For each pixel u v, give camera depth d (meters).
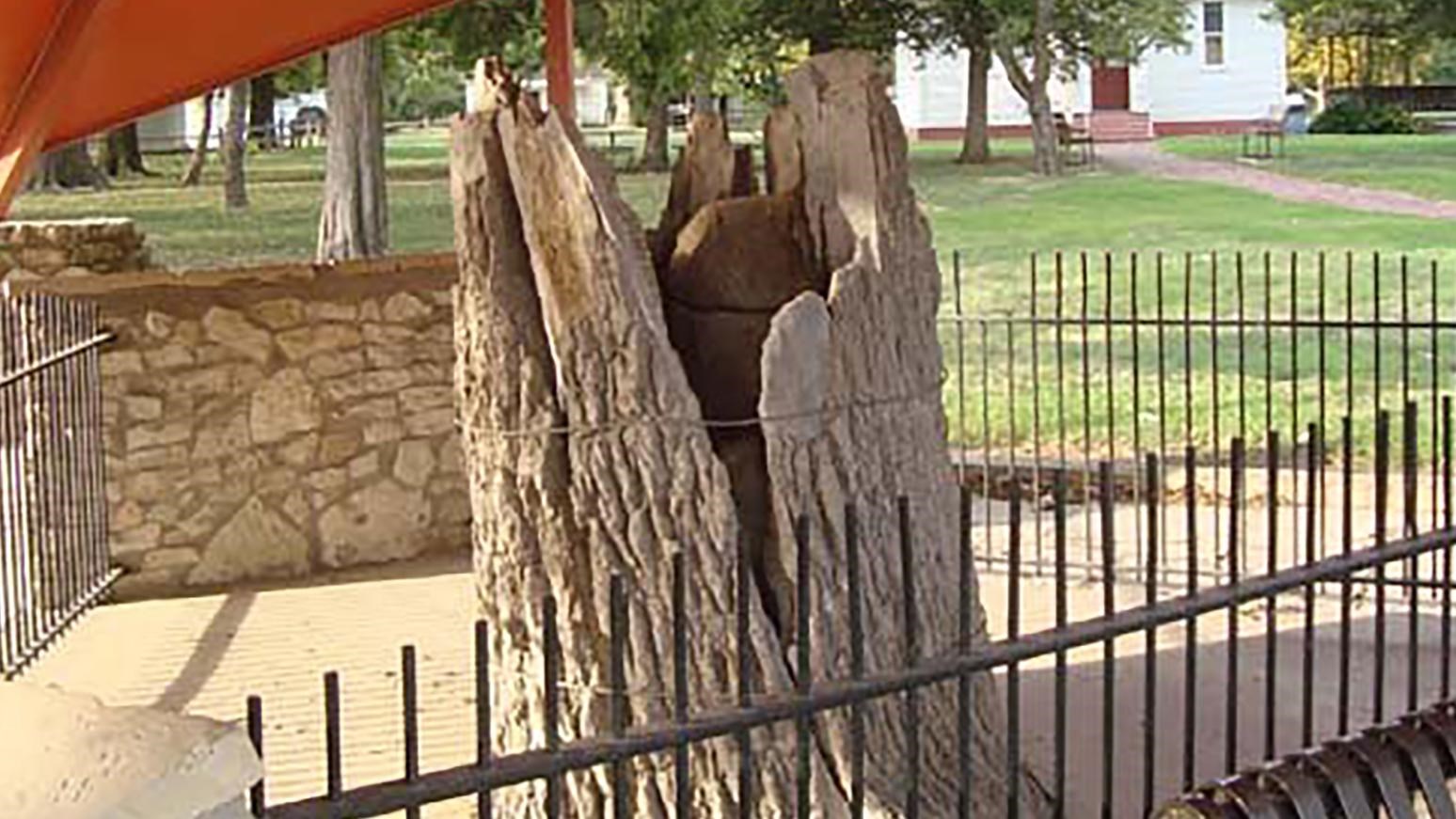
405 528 8.44
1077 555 7.78
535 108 4.05
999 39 28.55
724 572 3.96
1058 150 29.11
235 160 24.42
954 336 13.15
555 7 7.59
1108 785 3.44
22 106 4.26
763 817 3.91
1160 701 5.69
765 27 23.66
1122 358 12.66
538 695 4.12
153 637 7.20
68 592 7.35
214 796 2.02
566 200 3.99
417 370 8.43
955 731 4.19
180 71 5.96
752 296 4.34
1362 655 6.05
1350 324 7.40
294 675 6.56
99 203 25.00
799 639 3.00
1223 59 38.44
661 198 21.23
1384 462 3.66
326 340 8.23
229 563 8.06
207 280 8.00
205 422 8.02
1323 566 3.47
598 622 4.03
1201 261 16.78
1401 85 41.75
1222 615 6.46
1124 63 32.38
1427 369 11.73
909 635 3.18
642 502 3.98
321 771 5.43
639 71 15.48
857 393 4.13
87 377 7.60
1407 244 17.58
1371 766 3.29
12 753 2.02
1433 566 5.92
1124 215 21.42
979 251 18.45
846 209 4.29
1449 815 3.35
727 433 4.21
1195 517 3.46
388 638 7.04
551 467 4.05
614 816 3.12
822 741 3.95
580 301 3.99
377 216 12.89
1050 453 9.56
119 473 7.84
